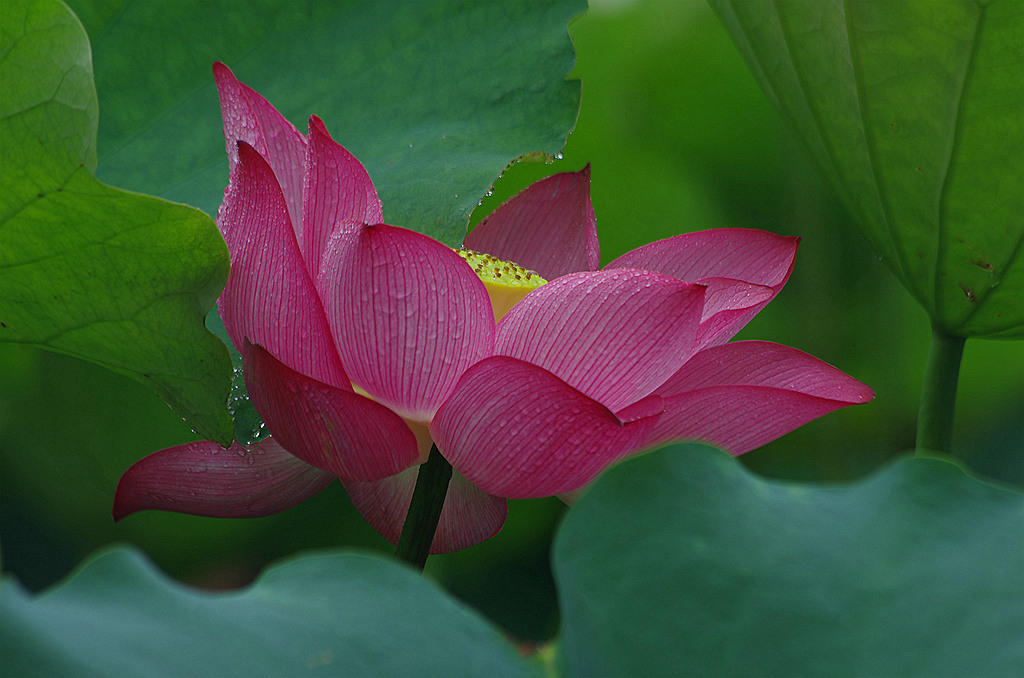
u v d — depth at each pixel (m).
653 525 0.95
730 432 1.05
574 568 0.95
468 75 1.18
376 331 1.02
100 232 1.01
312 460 1.04
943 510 0.95
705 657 0.93
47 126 1.00
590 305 1.03
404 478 1.10
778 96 1.14
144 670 0.82
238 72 1.17
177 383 1.05
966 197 1.09
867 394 1.07
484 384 1.02
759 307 1.08
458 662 0.93
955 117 1.07
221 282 1.03
